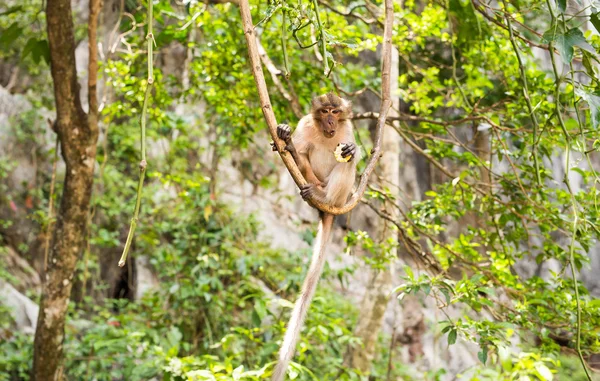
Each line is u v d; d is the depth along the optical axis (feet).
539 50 58.13
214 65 37.83
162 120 38.83
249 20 15.65
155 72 37.86
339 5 39.45
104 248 56.13
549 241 30.83
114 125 53.98
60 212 33.35
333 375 39.06
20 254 56.03
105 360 39.45
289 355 21.17
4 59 60.39
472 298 25.12
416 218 33.30
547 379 25.96
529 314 28.40
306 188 16.75
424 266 32.48
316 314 35.24
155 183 54.90
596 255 63.05
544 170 30.35
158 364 31.32
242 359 40.86
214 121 47.52
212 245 45.32
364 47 34.27
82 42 61.31
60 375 34.45
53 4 30.48
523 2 32.89
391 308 59.82
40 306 33.50
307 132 25.32
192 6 35.42
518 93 32.19
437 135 38.68
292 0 28.84
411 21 35.60
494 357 28.86
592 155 60.85
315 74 37.63
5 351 43.29
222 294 44.04
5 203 55.67
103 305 55.11
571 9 26.03
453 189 32.68
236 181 59.41
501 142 29.68
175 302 43.83
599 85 21.02
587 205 28.84
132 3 37.09
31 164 57.26
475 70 35.24
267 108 15.38
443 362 57.62
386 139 43.55
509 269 33.06
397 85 40.32
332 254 61.46
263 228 52.65
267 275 48.08
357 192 16.78
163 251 45.80
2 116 56.90
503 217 31.37
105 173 51.93
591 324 27.17
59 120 32.22
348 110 25.84
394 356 54.19
